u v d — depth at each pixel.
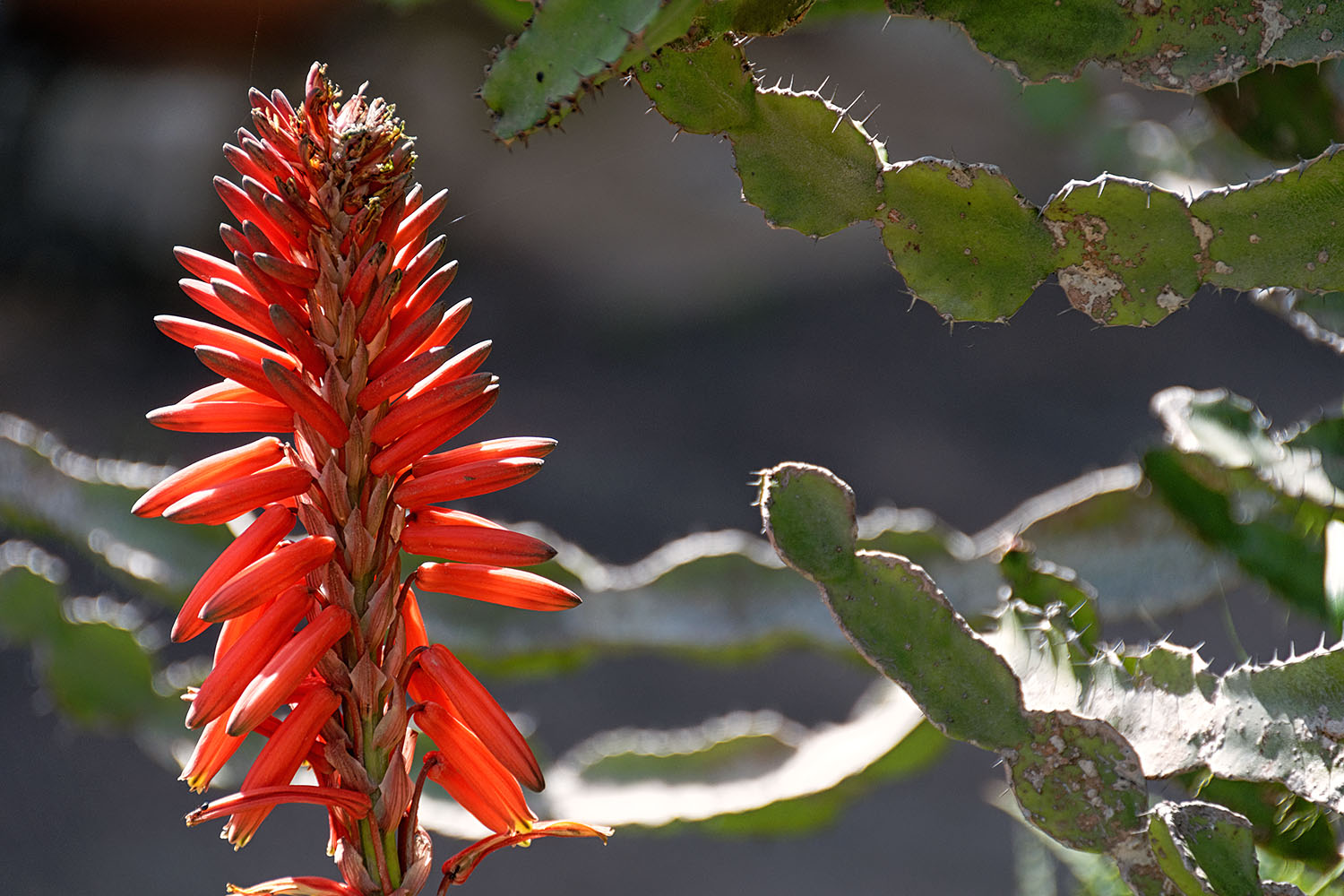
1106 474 2.34
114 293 9.53
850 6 1.72
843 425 8.69
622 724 5.95
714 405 9.02
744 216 10.18
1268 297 1.81
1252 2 1.57
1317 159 1.57
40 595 2.32
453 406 1.45
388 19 9.17
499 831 1.48
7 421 2.41
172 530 2.37
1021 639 1.62
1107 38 1.57
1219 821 1.55
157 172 9.55
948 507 7.55
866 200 1.58
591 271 10.20
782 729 2.36
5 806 5.43
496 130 1.50
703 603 2.46
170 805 5.50
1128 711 1.60
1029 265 1.58
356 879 1.46
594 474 8.12
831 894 4.90
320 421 1.45
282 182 1.44
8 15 9.25
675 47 1.54
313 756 1.47
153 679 2.36
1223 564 2.23
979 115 9.31
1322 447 1.81
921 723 2.13
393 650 1.46
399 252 1.46
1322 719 1.58
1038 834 1.93
